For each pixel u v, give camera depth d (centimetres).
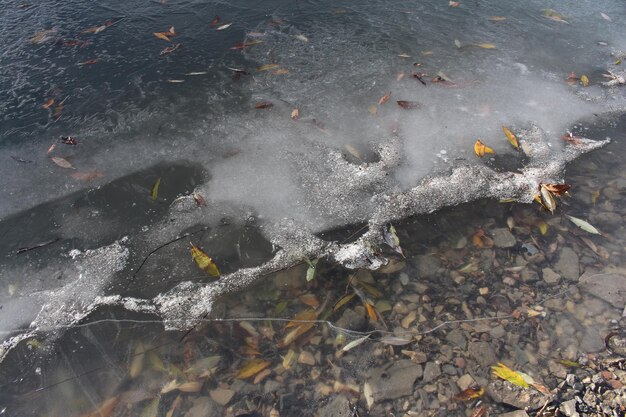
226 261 112
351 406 95
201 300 107
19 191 123
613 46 169
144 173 128
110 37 163
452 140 137
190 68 153
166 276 110
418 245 116
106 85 147
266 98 146
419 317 106
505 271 112
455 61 160
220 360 100
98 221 119
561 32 174
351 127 139
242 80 150
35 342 102
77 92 145
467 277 111
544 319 106
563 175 129
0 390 96
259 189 125
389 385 97
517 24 176
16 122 137
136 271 111
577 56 165
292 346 102
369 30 170
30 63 153
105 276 110
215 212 121
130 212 121
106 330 103
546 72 158
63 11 175
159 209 121
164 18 172
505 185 127
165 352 100
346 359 100
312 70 154
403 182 127
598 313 106
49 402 95
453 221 120
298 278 110
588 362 100
